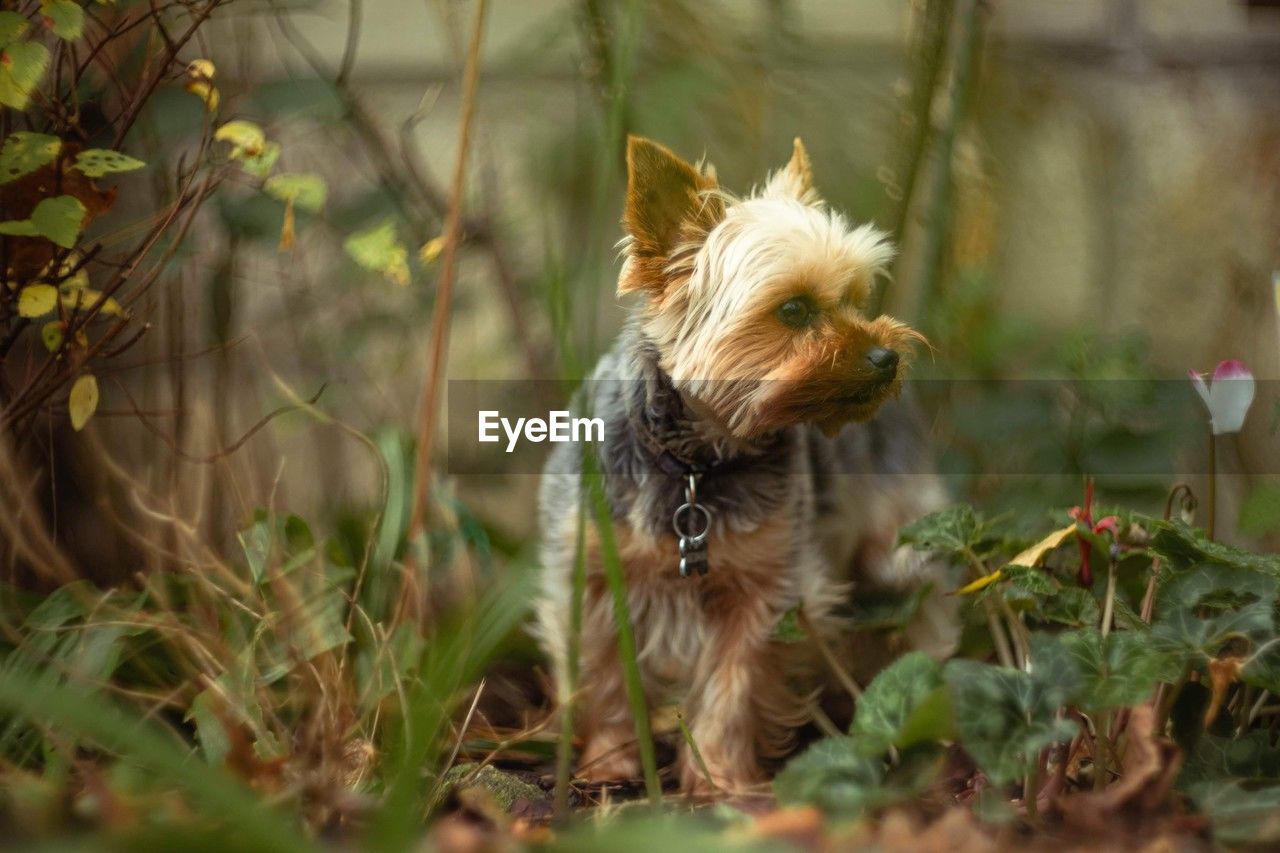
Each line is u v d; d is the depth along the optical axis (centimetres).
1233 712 221
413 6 378
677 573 259
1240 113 379
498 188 370
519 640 313
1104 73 382
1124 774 194
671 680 286
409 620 249
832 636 272
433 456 325
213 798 143
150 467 288
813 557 270
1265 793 179
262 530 257
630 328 265
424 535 246
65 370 250
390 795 169
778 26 348
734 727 258
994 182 368
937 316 341
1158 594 204
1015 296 382
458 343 373
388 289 353
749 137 359
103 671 226
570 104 376
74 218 216
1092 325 381
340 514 322
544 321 360
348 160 365
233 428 358
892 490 305
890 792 176
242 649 243
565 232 357
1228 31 382
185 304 339
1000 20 373
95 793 173
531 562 292
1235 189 377
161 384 332
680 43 343
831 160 365
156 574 253
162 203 295
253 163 248
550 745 267
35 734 220
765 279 238
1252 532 219
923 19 324
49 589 292
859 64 374
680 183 253
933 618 300
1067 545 242
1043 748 207
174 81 283
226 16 311
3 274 238
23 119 260
